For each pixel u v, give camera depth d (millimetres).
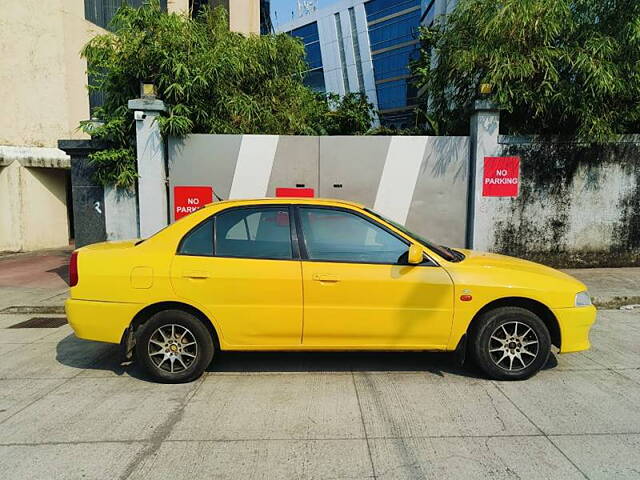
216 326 3883
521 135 7676
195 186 7637
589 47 7168
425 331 3906
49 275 9211
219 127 8203
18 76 12555
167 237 4004
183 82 7375
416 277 3867
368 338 3916
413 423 3271
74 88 13070
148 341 3932
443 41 8688
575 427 3201
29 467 2748
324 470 2719
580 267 8055
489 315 3924
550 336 4020
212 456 2865
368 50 53281
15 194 12562
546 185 7828
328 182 7723
